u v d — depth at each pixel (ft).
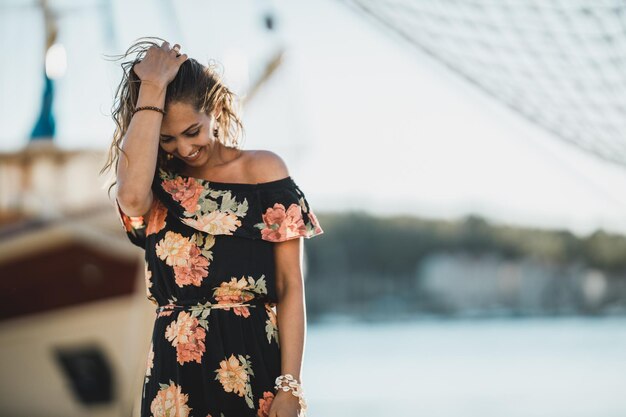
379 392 65.51
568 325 186.29
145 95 8.41
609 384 70.64
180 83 8.48
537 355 104.42
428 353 111.14
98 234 31.83
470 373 81.97
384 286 229.66
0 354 33.99
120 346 33.35
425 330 176.96
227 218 8.54
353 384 72.33
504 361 96.17
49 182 31.35
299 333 8.61
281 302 8.73
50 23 29.27
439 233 235.20
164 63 8.54
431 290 232.32
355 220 231.50
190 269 8.48
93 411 33.99
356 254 229.86
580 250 234.99
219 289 8.47
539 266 235.81
